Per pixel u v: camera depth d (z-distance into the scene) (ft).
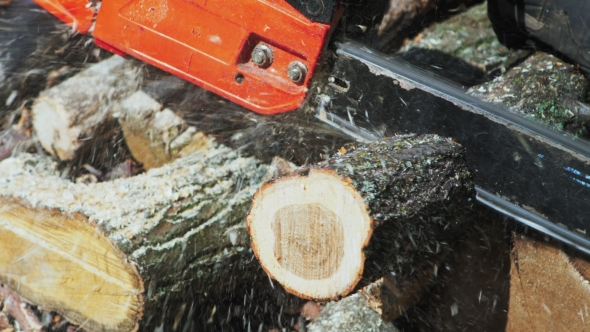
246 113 10.67
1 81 12.34
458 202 8.23
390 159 7.76
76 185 9.57
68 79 11.75
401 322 10.18
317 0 8.86
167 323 9.14
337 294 7.52
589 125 10.40
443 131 9.06
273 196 7.66
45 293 9.37
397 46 13.76
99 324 9.07
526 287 9.61
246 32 9.38
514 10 11.66
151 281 8.53
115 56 11.83
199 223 9.20
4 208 9.19
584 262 8.90
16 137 11.79
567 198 8.52
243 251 9.68
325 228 7.38
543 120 10.05
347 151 8.32
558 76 10.94
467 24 13.93
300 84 9.37
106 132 11.72
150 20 9.79
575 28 10.77
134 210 8.84
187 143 11.41
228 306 10.49
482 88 10.79
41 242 9.11
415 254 8.12
